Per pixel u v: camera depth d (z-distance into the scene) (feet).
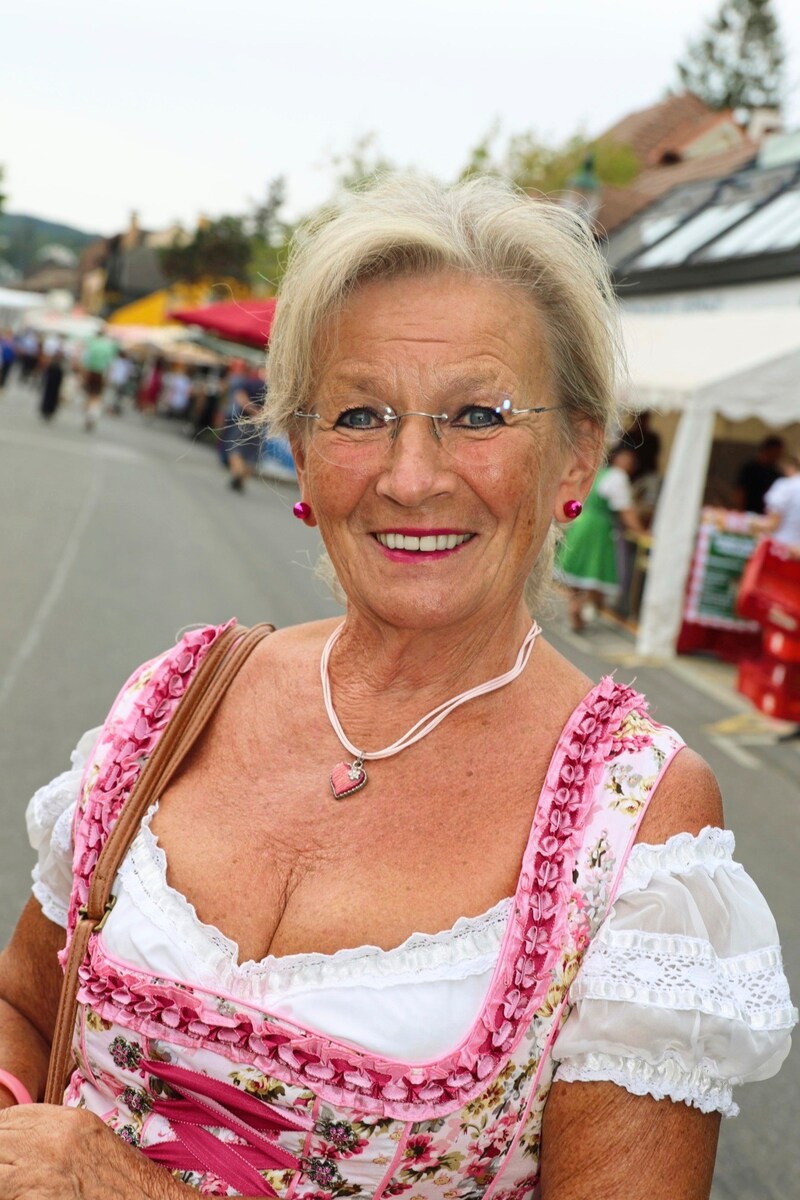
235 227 132.98
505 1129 3.64
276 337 4.28
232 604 29.96
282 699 4.43
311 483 4.21
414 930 3.75
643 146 110.01
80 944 4.16
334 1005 3.66
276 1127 3.71
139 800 4.29
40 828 4.70
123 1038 3.95
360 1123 3.60
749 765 21.39
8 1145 3.67
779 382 27.66
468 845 3.88
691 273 44.52
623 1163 3.51
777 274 39.06
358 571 4.11
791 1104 10.61
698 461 29.12
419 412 3.92
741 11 154.61
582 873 3.73
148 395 119.96
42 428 84.74
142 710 4.49
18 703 19.13
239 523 47.47
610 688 4.09
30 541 36.06
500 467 3.94
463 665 4.13
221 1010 3.77
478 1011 3.62
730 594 29.99
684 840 3.74
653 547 30.14
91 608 27.40
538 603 4.66
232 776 4.32
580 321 4.05
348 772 4.10
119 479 58.13
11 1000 4.72
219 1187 3.75
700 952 3.61
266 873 4.01
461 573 4.02
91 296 241.14
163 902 4.02
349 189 4.31
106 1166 3.71
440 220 3.95
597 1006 3.57
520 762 4.02
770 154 52.95
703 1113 3.61
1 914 12.02
